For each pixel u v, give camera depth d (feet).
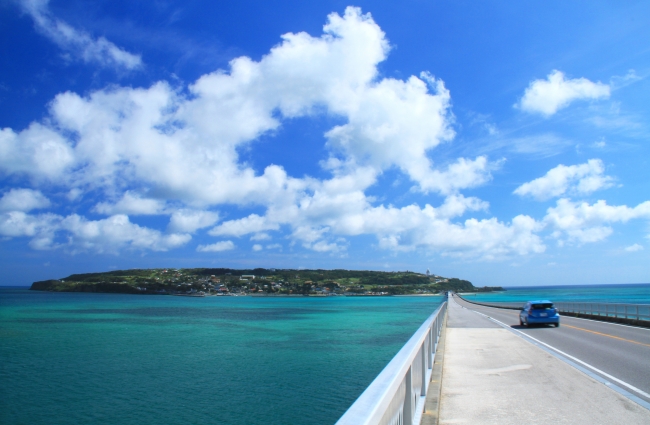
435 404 22.17
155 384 84.38
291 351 119.75
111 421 64.18
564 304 128.77
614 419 21.49
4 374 96.58
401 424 12.94
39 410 69.92
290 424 60.39
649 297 522.06
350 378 84.94
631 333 65.31
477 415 22.26
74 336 167.12
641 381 30.27
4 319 253.24
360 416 7.06
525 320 76.54
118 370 98.94
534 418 21.70
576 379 31.01
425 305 465.88
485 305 209.36
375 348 124.16
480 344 51.55
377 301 612.70
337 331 175.42
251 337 156.97
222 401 71.61
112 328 199.00
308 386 79.25
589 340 55.57
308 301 617.21
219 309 375.25
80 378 91.61
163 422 62.85
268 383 82.02
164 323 225.35
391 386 9.39
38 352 126.82
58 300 545.03
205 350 125.39
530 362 38.37
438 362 34.53
